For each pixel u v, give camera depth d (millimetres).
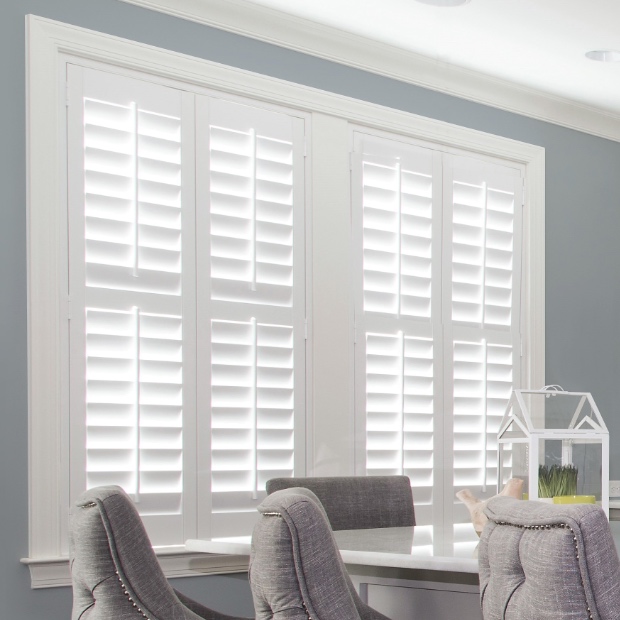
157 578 1756
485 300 4469
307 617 1541
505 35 3986
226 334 3631
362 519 2859
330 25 3896
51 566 3123
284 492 1625
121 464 3332
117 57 3410
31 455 3117
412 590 2006
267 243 3752
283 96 3838
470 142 4461
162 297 3473
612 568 1157
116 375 3352
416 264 4227
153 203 3479
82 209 3314
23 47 3211
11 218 3148
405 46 4109
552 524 1188
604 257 5035
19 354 3133
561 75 4461
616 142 5141
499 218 4578
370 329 4066
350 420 3975
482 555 1378
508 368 4535
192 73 3594
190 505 3479
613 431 4988
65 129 3299
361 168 4094
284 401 3764
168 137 3549
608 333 5020
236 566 3590
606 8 3719
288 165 3854
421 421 4176
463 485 4309
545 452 2619
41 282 3180
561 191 4871
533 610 1200
